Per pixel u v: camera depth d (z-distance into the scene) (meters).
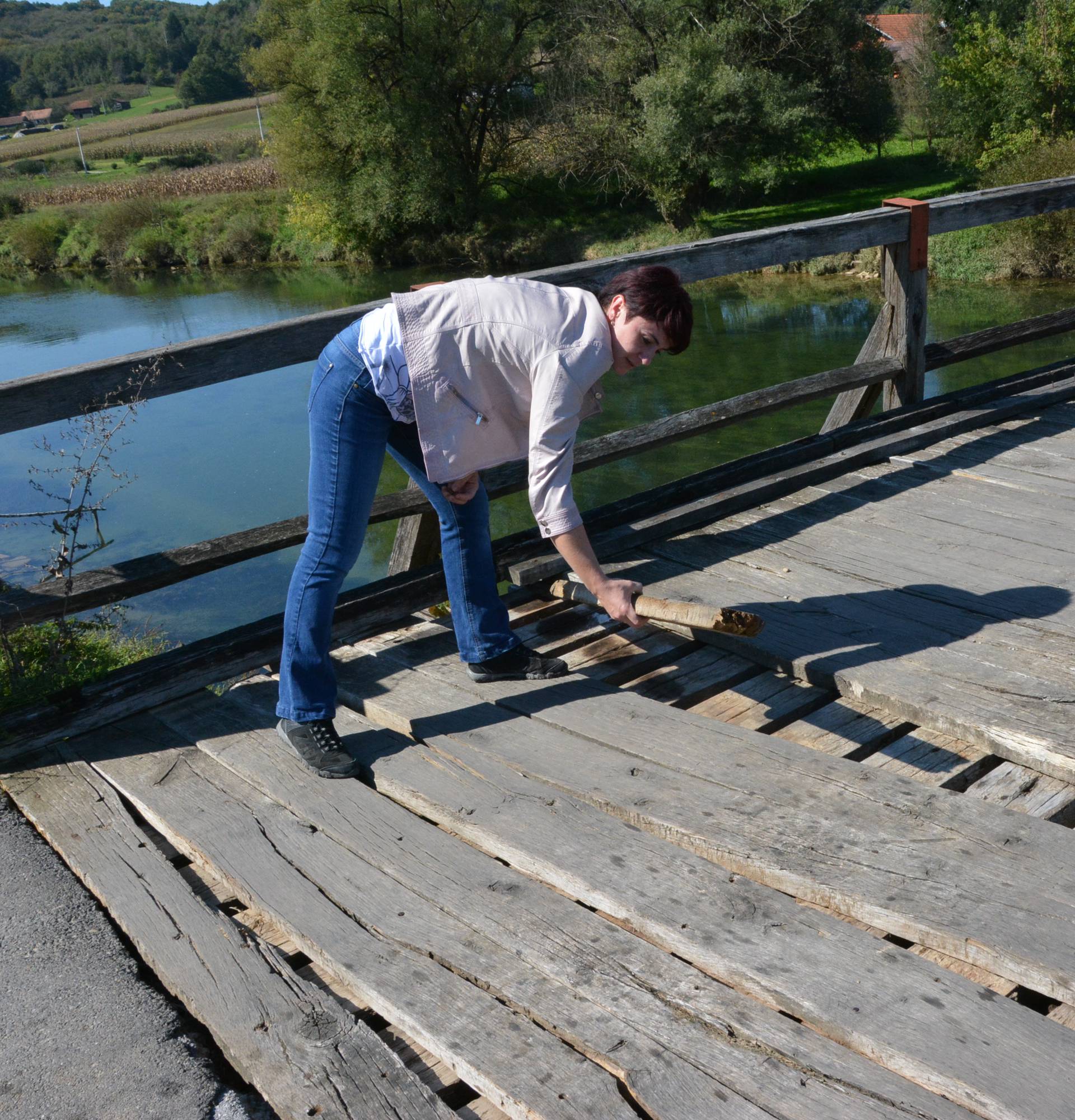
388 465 11.39
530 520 9.66
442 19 31.75
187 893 2.20
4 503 10.78
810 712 2.79
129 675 3.00
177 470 11.76
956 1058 1.57
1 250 44.78
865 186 31.03
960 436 4.75
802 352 15.71
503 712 2.78
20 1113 1.69
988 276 19.19
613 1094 1.58
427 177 31.48
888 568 3.46
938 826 2.10
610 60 29.66
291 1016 1.82
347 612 3.26
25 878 2.30
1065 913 1.83
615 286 2.24
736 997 1.76
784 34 28.94
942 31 34.19
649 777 2.39
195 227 39.94
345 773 2.55
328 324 3.35
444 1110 1.60
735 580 3.47
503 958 1.89
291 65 33.56
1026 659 2.78
